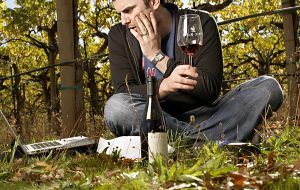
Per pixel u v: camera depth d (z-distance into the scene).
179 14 3.75
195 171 2.21
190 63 3.40
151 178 2.27
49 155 3.26
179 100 3.65
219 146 3.30
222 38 16.16
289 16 8.07
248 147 3.21
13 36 16.67
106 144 3.40
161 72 3.66
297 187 1.95
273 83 3.63
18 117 9.53
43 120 7.84
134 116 3.64
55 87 13.62
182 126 3.63
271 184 1.97
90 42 16.64
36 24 12.80
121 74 3.82
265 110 3.62
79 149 3.63
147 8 3.59
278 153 3.11
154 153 2.67
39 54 17.92
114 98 3.73
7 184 2.61
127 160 2.96
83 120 7.60
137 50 3.77
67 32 7.62
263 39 17.27
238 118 3.64
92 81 13.96
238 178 1.93
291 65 7.80
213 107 3.70
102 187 2.21
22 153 3.54
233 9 15.48
